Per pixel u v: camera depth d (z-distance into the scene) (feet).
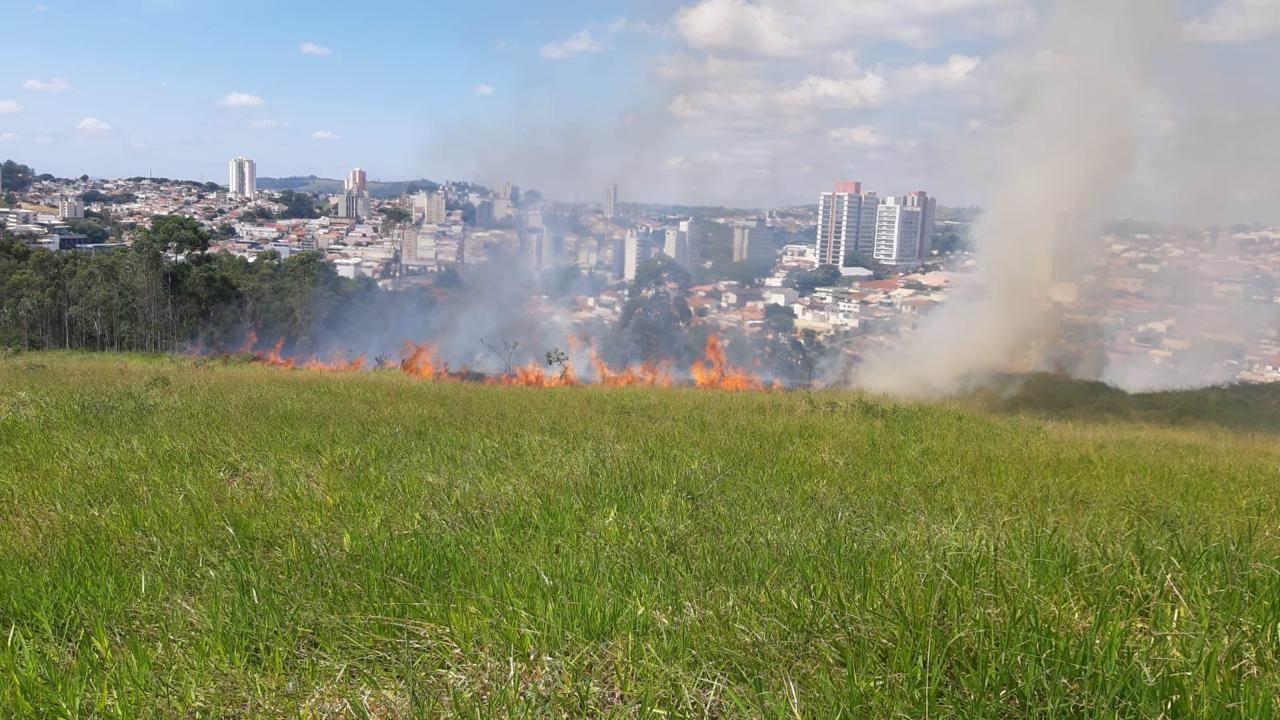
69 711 8.87
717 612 11.15
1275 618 10.65
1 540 15.23
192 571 13.28
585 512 17.39
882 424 38.04
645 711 8.76
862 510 18.31
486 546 14.46
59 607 11.76
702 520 16.70
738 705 8.67
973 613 10.25
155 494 18.65
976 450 30.71
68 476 20.65
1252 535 15.48
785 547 14.39
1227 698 8.34
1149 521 17.83
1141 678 8.68
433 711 9.05
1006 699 8.85
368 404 38.93
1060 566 12.68
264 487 19.92
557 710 8.95
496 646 10.29
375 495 18.89
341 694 9.41
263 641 10.53
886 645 9.85
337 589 12.35
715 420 36.01
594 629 10.77
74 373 54.65
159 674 9.84
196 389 42.63
